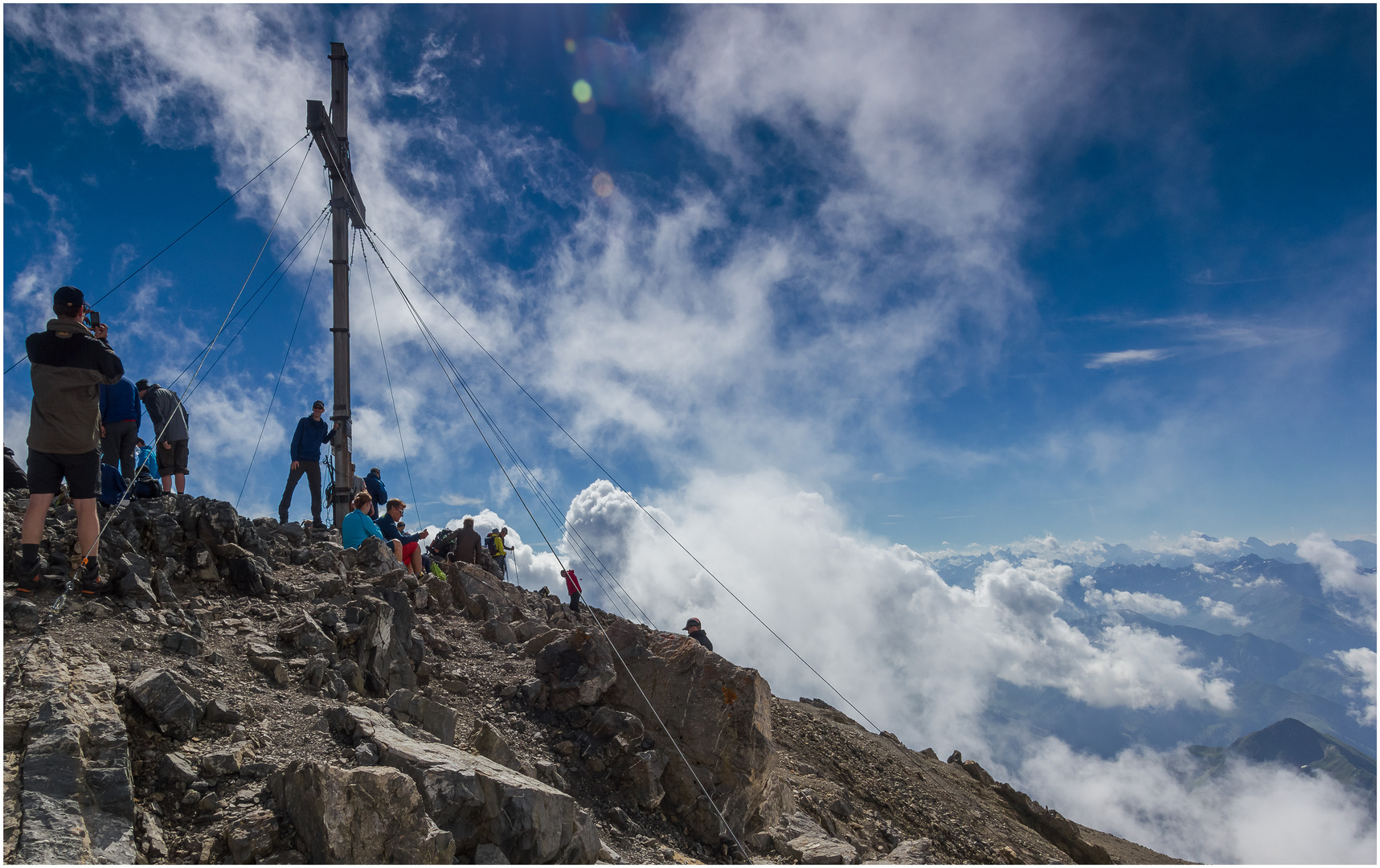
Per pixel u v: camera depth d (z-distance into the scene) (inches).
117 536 321.4
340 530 618.5
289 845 199.3
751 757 365.4
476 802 227.3
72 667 236.5
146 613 289.9
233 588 351.3
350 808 199.2
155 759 216.2
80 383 268.4
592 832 260.7
